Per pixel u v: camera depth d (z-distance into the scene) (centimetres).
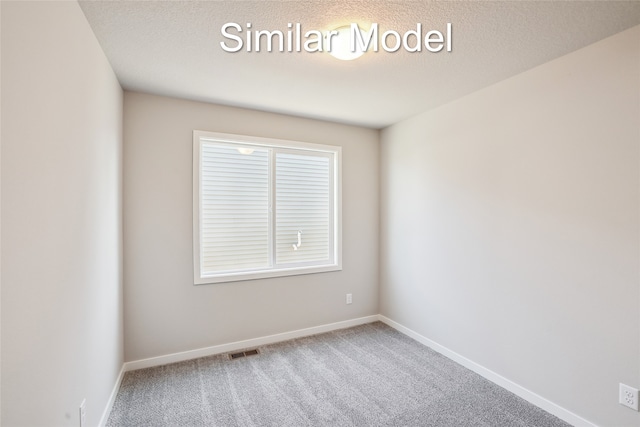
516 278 219
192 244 271
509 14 152
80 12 144
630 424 163
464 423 189
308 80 229
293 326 318
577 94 185
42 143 108
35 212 103
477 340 248
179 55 192
